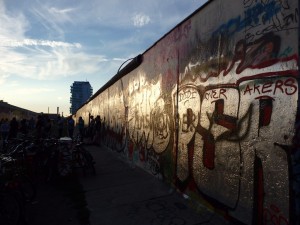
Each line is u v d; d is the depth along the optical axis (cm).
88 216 510
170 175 632
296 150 318
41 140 802
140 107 876
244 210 396
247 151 393
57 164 757
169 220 468
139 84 893
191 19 554
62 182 753
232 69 429
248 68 394
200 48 521
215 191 462
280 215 337
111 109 1371
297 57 320
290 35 329
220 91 457
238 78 414
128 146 1012
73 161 784
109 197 605
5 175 494
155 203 548
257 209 372
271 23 357
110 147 1359
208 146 487
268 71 359
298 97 317
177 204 533
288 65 330
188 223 452
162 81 697
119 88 1189
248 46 396
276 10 350
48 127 1596
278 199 340
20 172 576
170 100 648
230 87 432
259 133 371
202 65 513
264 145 362
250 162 386
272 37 355
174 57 630
